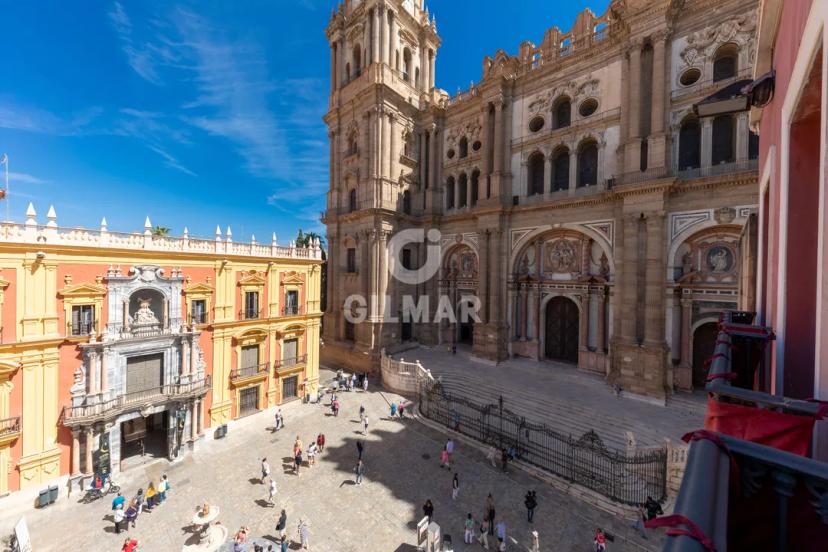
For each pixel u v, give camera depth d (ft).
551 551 45.39
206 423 76.59
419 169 127.54
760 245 27.71
